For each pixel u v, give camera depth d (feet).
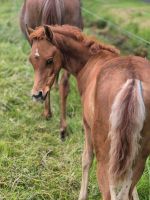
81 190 16.07
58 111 23.12
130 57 13.23
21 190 17.11
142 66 12.61
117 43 32.89
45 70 15.43
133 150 11.65
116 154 11.64
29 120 22.33
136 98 11.50
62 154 19.54
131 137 11.53
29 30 16.79
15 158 19.03
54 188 17.28
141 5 38.93
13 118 22.48
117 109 11.58
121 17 35.68
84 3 40.34
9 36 33.12
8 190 17.08
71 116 22.65
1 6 41.91
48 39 15.17
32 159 18.97
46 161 18.84
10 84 25.44
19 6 38.81
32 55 15.44
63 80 20.52
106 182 12.78
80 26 22.16
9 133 21.04
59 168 18.40
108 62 13.35
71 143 20.35
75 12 21.47
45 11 20.66
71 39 15.39
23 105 23.66
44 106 22.63
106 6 38.86
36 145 20.24
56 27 15.75
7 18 37.04
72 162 18.67
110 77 12.55
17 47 30.89
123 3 39.81
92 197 16.63
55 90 24.91
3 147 19.71
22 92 24.80
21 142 20.33
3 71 26.91
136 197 15.53
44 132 21.47
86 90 14.25
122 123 11.51
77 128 21.42
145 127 12.03
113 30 34.78
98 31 35.29
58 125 22.03
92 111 13.24
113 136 11.65
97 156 13.14
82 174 16.10
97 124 12.79
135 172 12.79
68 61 15.61
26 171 18.08
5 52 29.89
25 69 27.30
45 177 17.83
